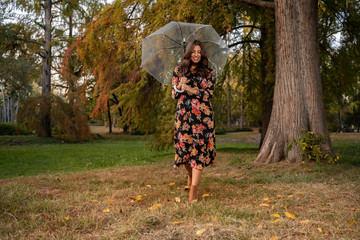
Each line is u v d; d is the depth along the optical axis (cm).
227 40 956
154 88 873
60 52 2038
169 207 272
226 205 291
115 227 223
